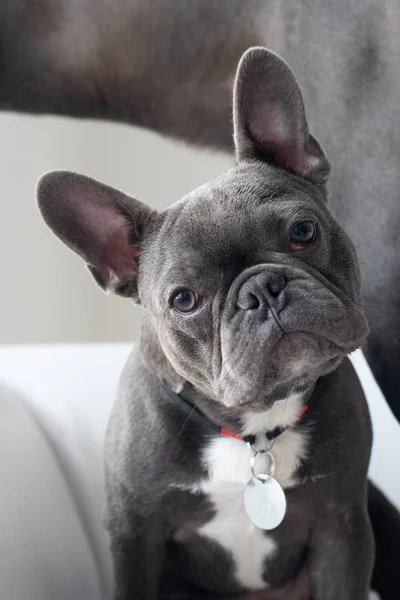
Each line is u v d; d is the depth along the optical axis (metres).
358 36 0.75
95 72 0.90
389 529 0.82
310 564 0.75
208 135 0.93
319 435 0.70
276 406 0.69
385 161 0.74
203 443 0.70
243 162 0.71
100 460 0.87
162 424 0.70
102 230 0.71
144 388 0.71
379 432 0.87
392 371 0.74
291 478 0.70
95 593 0.80
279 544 0.73
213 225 0.64
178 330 0.66
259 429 0.69
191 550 0.75
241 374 0.62
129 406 0.71
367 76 0.75
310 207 0.66
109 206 0.70
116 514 0.72
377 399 0.88
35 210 1.10
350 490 0.71
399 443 0.87
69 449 0.87
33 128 1.08
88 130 1.09
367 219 0.75
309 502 0.71
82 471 0.86
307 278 0.62
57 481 0.82
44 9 0.89
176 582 0.79
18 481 0.76
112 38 0.88
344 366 0.71
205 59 0.88
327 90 0.77
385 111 0.74
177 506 0.71
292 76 0.69
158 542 0.72
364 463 0.71
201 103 0.90
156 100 0.91
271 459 0.69
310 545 0.74
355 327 0.63
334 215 0.77
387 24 0.74
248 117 0.70
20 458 0.79
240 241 0.64
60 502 0.81
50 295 1.12
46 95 0.93
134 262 0.71
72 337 1.14
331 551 0.73
